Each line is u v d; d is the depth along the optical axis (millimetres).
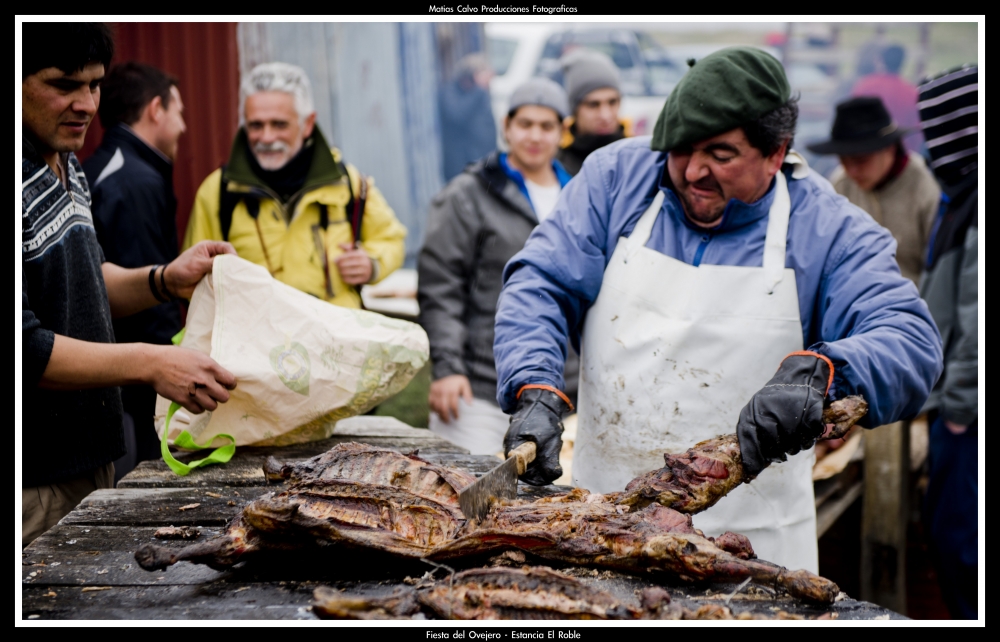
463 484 2086
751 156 2365
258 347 2854
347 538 1811
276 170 4141
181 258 2973
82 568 1880
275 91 4055
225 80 5336
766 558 2658
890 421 2322
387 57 8602
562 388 2514
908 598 4828
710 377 2576
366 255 4281
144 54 5086
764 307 2539
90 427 2607
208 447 2891
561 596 1619
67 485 2592
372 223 4469
